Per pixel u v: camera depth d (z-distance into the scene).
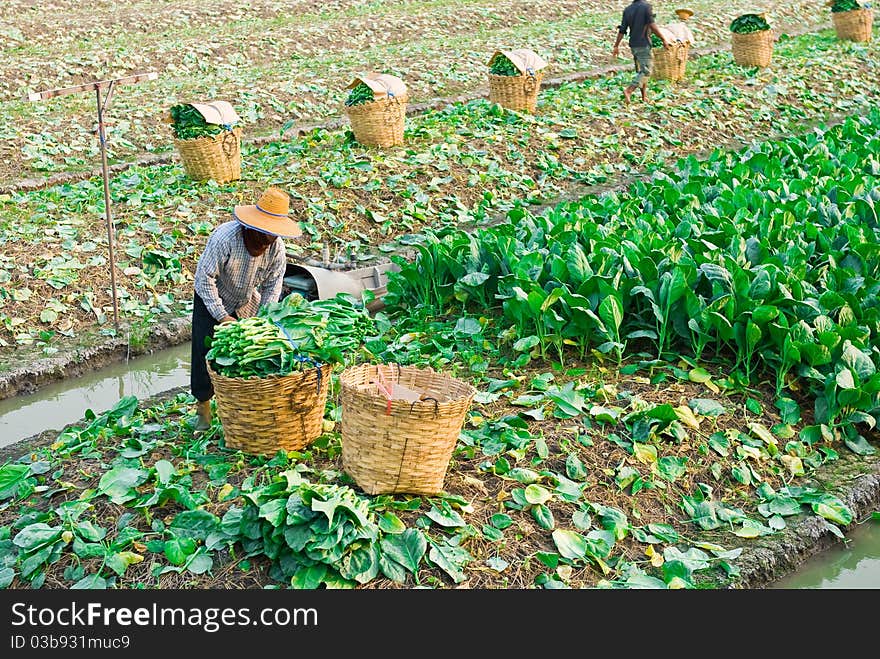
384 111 13.70
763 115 17.28
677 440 6.64
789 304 7.79
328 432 6.47
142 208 11.52
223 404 6.07
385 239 11.64
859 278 8.31
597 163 14.66
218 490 5.79
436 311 9.10
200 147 12.13
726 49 23.42
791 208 10.30
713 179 12.02
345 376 5.87
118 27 23.38
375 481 5.58
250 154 14.03
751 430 6.89
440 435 5.49
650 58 16.75
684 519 6.03
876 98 19.17
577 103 16.78
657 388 7.36
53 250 10.27
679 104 17.12
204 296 6.30
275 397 5.94
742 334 7.54
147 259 10.41
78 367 8.67
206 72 20.33
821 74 19.70
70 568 5.20
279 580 5.09
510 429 6.53
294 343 6.10
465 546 5.40
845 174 12.02
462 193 13.02
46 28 22.30
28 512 5.77
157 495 5.57
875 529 6.38
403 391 5.84
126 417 6.94
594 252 8.57
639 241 8.81
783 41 23.91
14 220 10.99
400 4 28.22
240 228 6.32
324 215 11.74
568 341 7.76
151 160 13.99
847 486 6.53
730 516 6.05
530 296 7.60
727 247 9.14
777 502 6.26
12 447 6.88
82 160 13.78
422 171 13.17
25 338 8.88
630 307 8.19
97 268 10.04
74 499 5.84
